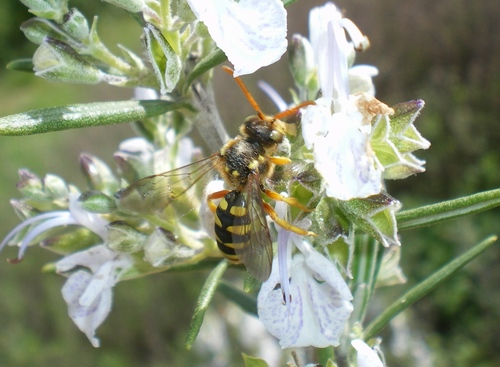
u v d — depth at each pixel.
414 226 0.05
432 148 0.22
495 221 0.19
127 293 0.21
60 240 0.06
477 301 0.18
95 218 0.06
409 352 0.17
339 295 0.05
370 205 0.05
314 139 0.05
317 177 0.05
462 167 0.22
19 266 0.22
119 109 0.05
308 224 0.05
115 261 0.06
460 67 0.24
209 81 0.06
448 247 0.19
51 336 0.22
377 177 0.05
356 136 0.05
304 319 0.05
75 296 0.06
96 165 0.07
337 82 0.05
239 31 0.05
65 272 0.06
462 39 0.23
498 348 0.18
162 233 0.06
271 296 0.05
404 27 0.24
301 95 0.06
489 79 0.23
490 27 0.23
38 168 0.27
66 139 0.28
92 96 0.32
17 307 0.22
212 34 0.05
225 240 0.05
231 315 0.16
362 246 0.06
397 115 0.05
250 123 0.06
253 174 0.05
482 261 0.19
